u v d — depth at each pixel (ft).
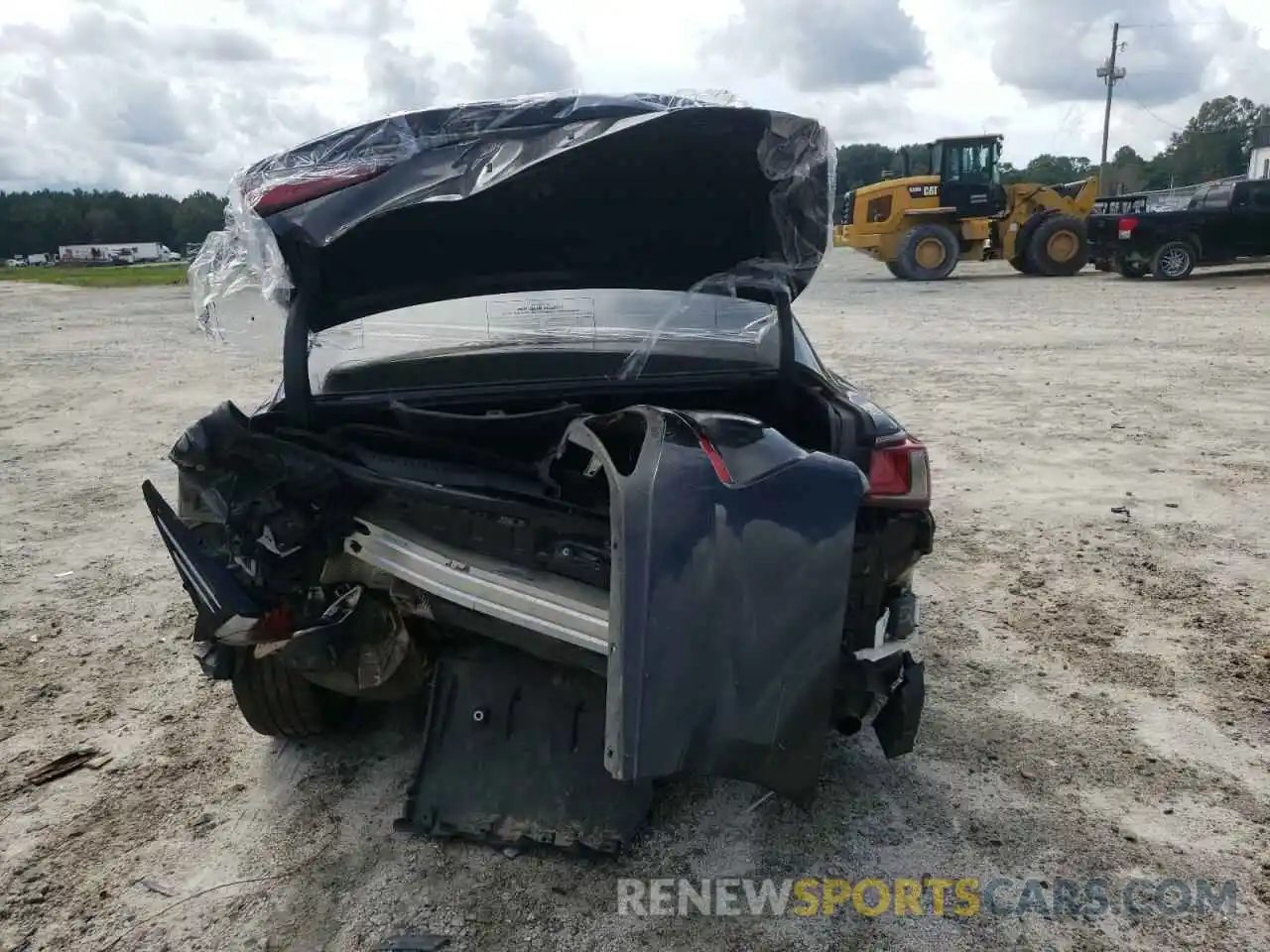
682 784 10.21
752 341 10.96
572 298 10.95
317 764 10.77
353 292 10.03
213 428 8.67
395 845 9.34
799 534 7.57
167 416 30.19
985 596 14.88
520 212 9.64
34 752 11.12
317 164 8.82
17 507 20.53
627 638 7.20
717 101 9.56
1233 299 52.31
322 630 8.87
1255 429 24.40
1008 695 11.96
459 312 10.77
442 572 8.39
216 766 10.82
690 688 7.32
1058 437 24.36
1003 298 58.39
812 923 8.30
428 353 10.79
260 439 8.60
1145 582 15.24
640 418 8.14
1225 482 20.16
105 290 103.45
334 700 10.90
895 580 9.36
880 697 8.94
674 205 9.88
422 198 8.70
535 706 9.45
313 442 9.15
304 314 9.57
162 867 9.14
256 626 8.55
